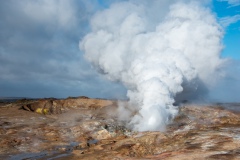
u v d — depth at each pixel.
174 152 24.55
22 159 27.14
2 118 48.94
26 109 59.78
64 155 28.27
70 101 66.12
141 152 26.91
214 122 42.09
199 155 22.28
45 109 60.88
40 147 32.06
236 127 36.22
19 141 34.16
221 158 20.81
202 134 31.19
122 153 26.59
